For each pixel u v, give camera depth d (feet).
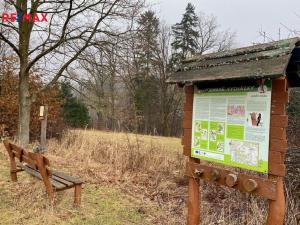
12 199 18.03
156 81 120.88
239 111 12.24
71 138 37.68
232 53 12.64
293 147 20.18
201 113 13.88
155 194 22.36
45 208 17.07
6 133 46.29
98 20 40.40
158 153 32.01
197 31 123.34
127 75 44.75
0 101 47.39
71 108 88.38
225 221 16.92
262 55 11.32
